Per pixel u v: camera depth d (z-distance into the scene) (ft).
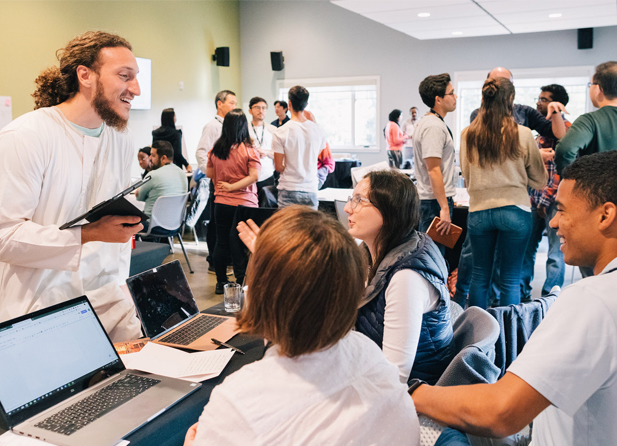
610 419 3.18
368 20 33.86
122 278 7.02
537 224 12.64
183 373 4.95
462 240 13.12
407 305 4.63
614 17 23.31
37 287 5.73
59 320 4.73
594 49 29.27
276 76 36.60
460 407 3.35
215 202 14.10
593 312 3.07
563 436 3.46
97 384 4.70
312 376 2.79
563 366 3.03
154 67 29.27
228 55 33.71
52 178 5.72
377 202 5.00
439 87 10.73
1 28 21.08
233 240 13.29
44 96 5.91
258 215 13.02
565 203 3.60
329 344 2.81
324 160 16.34
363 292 2.90
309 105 37.19
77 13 24.31
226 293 6.82
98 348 4.91
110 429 3.96
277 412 2.66
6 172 5.33
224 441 2.66
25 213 5.49
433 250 4.99
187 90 32.07
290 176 13.57
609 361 3.04
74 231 5.39
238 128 13.38
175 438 4.17
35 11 22.35
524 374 3.09
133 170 28.19
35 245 5.27
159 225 16.25
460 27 25.84
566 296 3.23
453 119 33.27
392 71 33.78
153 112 29.48
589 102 30.09
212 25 33.96
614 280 3.16
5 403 4.01
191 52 32.22
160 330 6.04
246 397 2.69
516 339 5.81
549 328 3.17
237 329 2.96
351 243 2.85
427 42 32.73
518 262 10.11
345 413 2.76
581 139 9.18
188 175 22.59
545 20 23.93
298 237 2.75
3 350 4.18
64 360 4.57
